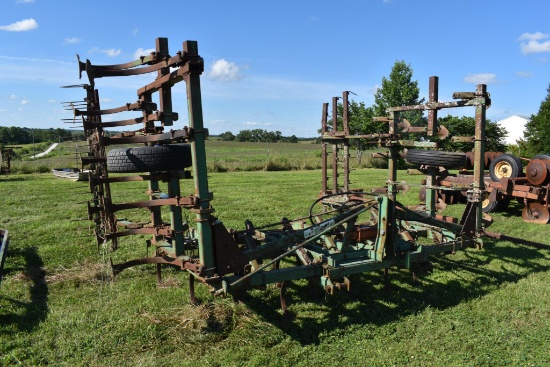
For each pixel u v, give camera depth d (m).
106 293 5.23
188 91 3.80
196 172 3.94
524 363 3.69
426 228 6.35
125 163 4.51
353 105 32.22
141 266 6.30
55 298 5.10
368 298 5.16
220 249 4.17
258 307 4.87
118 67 5.16
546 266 6.33
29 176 21.30
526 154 27.42
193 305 4.82
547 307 4.84
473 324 4.45
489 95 5.36
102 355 3.84
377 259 4.85
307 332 4.27
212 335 4.17
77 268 6.22
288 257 6.59
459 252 7.04
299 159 28.80
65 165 24.72
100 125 5.30
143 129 5.45
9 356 3.78
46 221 9.57
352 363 3.72
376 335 4.23
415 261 5.12
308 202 12.49
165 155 4.57
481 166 5.44
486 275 5.95
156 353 3.87
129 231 5.26
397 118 6.09
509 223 9.70
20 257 6.72
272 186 16.92
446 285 5.59
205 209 4.01
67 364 3.70
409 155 5.96
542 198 9.72
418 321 4.53
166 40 4.61
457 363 3.71
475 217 5.57
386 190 6.89
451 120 25.69
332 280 4.61
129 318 4.49
